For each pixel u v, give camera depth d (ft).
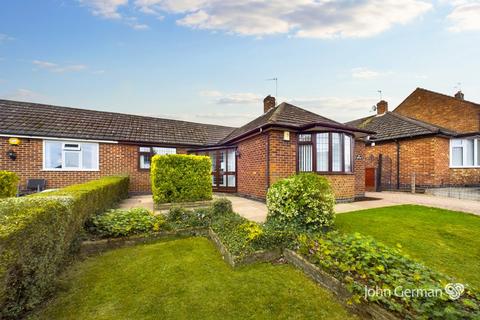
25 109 37.91
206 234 17.33
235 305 8.65
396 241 14.66
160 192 24.32
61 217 9.91
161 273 11.14
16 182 20.48
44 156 33.83
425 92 53.52
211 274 11.05
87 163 36.91
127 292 9.49
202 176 26.45
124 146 39.19
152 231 16.25
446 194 34.04
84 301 8.84
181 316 8.04
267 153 28.48
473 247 13.87
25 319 7.62
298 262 11.80
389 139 43.47
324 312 8.32
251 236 13.09
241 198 33.55
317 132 28.91
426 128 39.24
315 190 16.17
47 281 8.77
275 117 30.22
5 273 6.05
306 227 15.70
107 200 21.11
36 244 7.84
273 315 8.11
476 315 6.55
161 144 42.01
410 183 40.93
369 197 33.78
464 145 41.75
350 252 10.69
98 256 13.23
